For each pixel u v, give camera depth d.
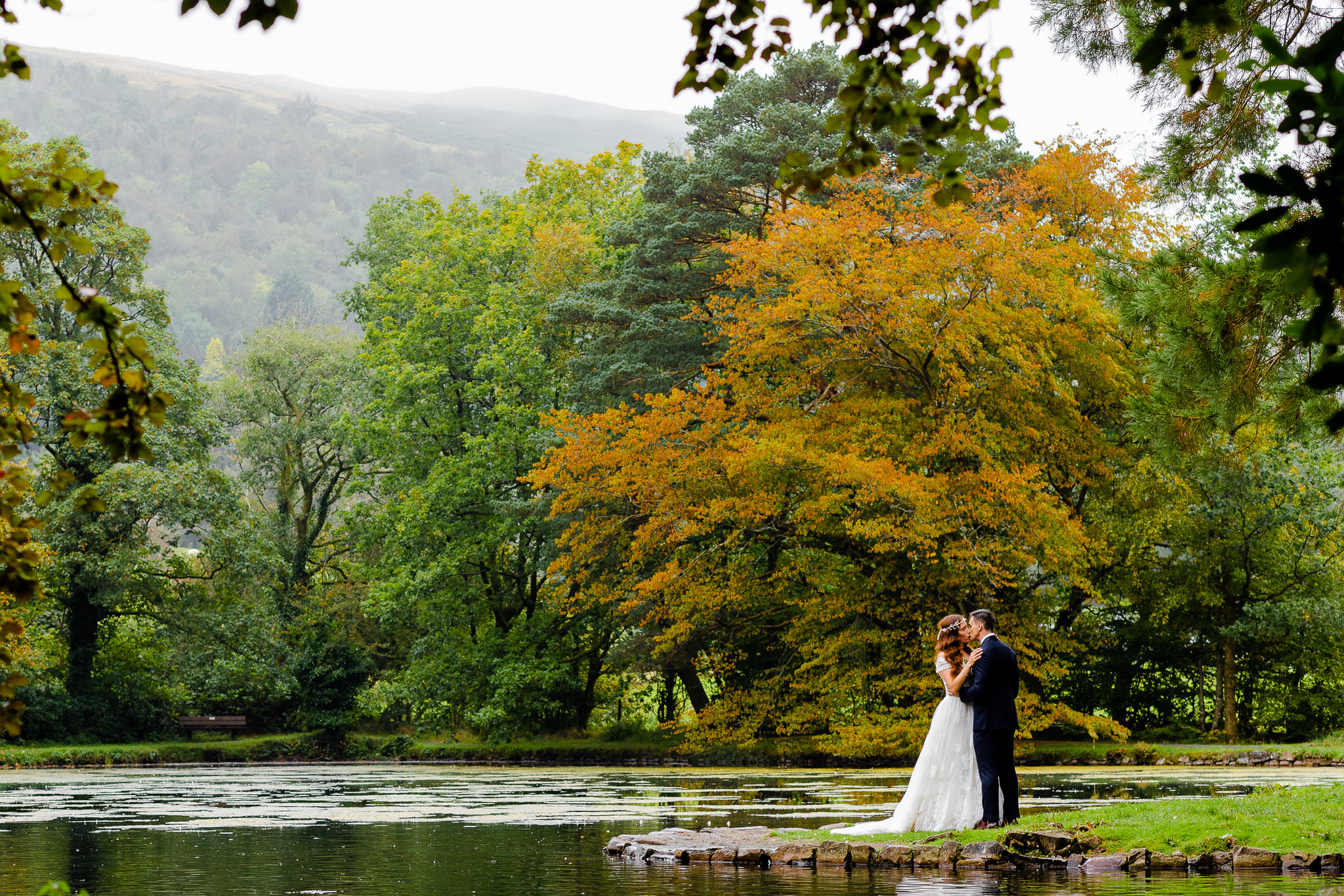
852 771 25.02
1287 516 29.34
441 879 7.37
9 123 33.19
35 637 34.38
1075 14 9.38
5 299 3.06
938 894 6.50
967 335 25.52
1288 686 31.94
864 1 3.25
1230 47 8.80
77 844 9.58
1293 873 7.54
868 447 26.92
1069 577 27.23
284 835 10.52
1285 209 2.32
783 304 26.22
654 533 27.78
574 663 37.53
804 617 28.77
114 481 34.72
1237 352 9.61
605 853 8.98
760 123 32.28
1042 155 29.78
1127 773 20.17
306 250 196.75
